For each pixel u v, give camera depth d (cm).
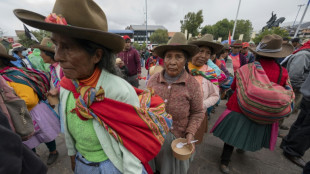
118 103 72
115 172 81
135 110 76
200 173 209
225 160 207
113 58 79
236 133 182
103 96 70
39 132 189
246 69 171
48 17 57
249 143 180
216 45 181
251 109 155
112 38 65
